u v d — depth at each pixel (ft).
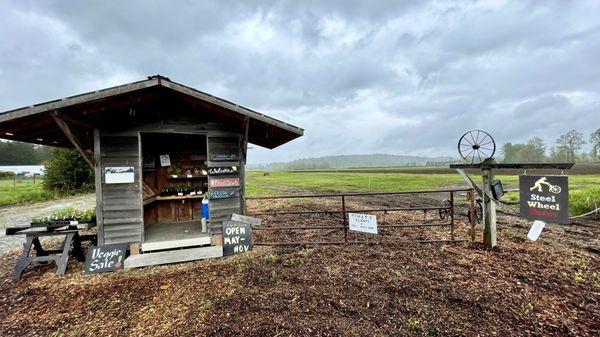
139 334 10.43
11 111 14.21
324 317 11.19
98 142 18.01
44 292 14.39
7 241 27.25
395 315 11.37
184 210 27.40
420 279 14.70
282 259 18.19
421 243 21.29
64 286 15.01
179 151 26.96
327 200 50.98
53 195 69.41
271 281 14.67
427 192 20.51
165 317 11.54
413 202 47.98
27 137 19.62
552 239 23.24
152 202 25.82
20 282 15.84
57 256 17.17
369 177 136.56
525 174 17.51
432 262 17.22
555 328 10.54
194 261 18.37
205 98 17.30
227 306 12.09
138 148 18.71
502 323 10.83
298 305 12.11
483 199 19.95
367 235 24.40
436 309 11.82
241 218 20.12
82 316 11.93
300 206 42.39
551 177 16.24
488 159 19.20
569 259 17.84
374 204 45.55
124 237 18.51
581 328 10.54
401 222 29.71
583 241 22.61
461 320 11.01
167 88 17.63
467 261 17.37
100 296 13.70
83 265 18.28
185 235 21.38
